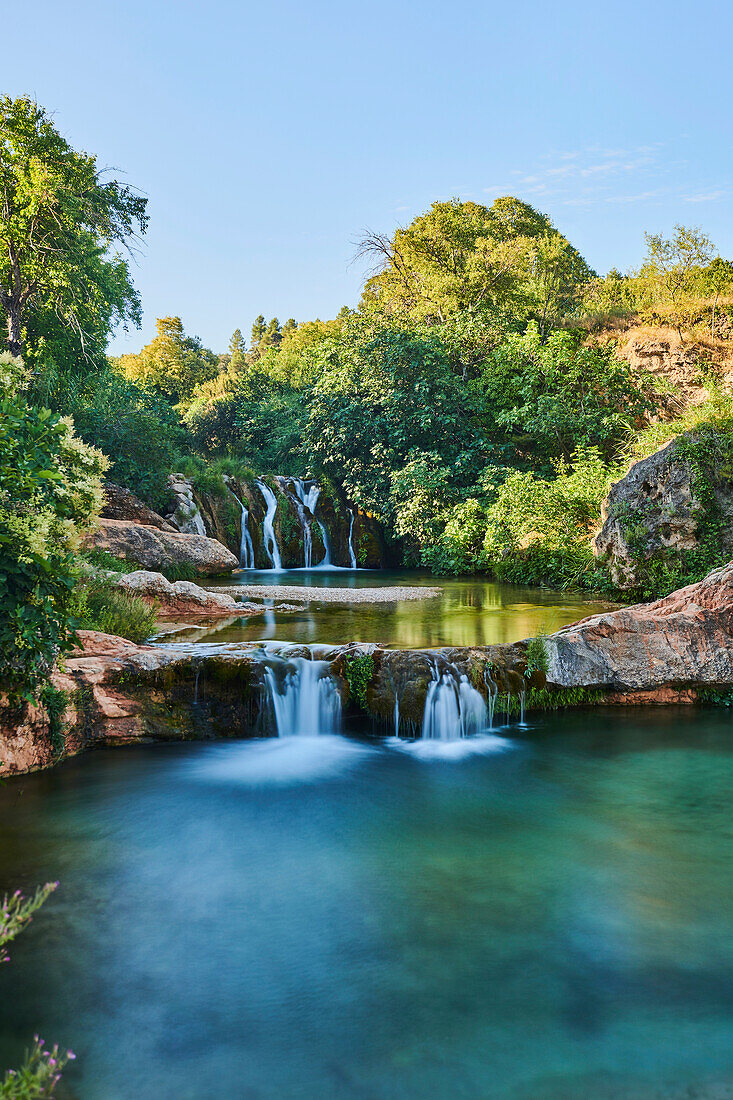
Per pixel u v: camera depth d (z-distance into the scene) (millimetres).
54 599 6406
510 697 9781
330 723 9336
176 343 85000
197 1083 3664
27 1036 3965
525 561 19844
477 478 24938
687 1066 3799
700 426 15977
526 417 25594
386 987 4434
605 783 7812
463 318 30312
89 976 4469
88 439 21750
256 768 8086
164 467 23172
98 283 30000
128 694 8742
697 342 34406
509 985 4445
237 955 4703
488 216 46969
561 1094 3602
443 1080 3691
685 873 5891
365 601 16188
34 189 22312
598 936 4984
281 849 6230
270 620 13422
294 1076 3703
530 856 6160
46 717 7887
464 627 12531
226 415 40375
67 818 6742
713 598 11031
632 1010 4238
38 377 21984
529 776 7996
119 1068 3748
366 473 26922
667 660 10438
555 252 50562
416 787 7684
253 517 25516
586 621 10688
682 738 9180
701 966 4656
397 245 38250
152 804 7094
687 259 38344
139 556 18016
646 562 15992
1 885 5516
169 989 4379
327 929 5020
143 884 5598
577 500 20281
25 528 5957
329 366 29297
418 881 5723
